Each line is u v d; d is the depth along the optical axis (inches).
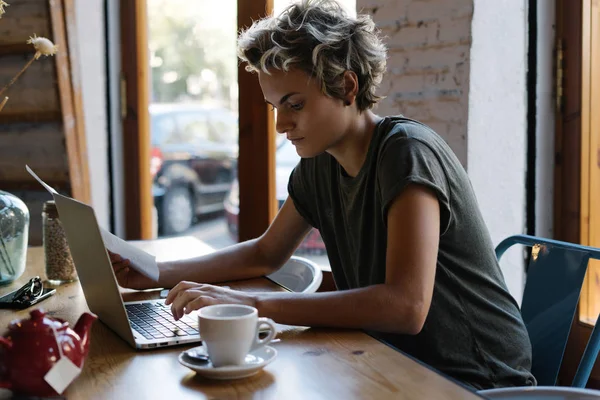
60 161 111.5
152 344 43.1
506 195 78.6
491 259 55.5
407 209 47.8
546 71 78.7
